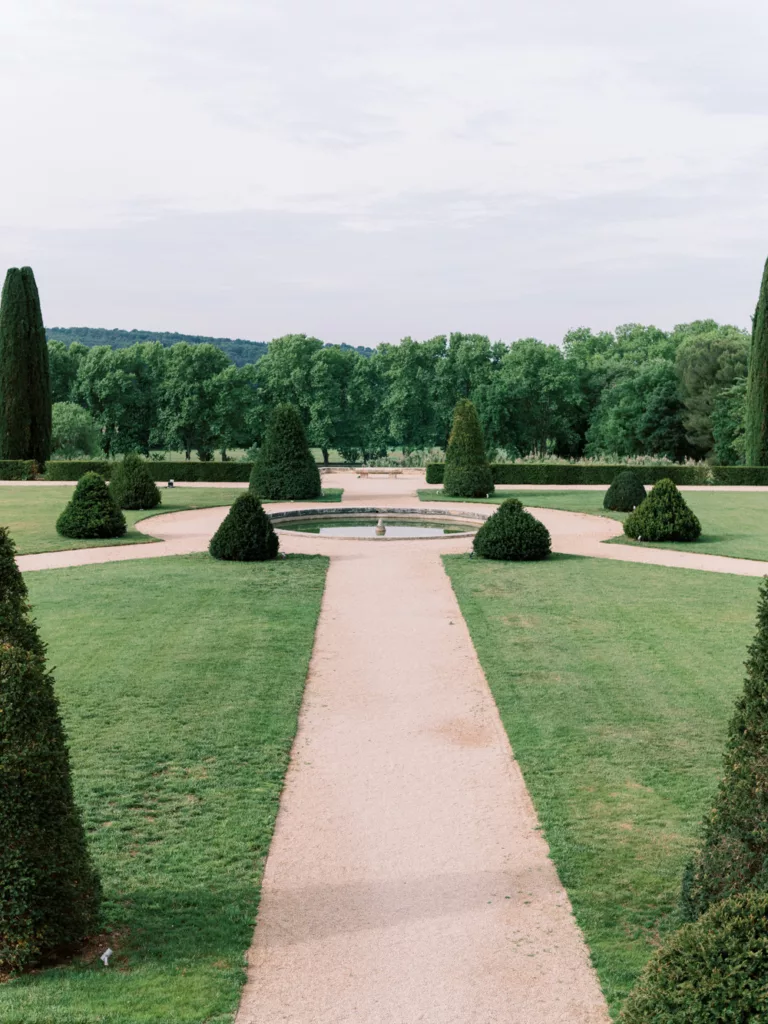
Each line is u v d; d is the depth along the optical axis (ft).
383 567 72.18
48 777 20.92
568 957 21.31
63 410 224.94
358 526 99.55
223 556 74.84
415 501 124.57
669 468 157.38
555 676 43.83
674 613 56.54
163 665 45.34
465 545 83.51
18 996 19.21
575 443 258.98
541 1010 19.25
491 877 25.27
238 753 34.35
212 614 56.03
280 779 32.17
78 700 40.06
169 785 31.45
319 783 31.99
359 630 52.90
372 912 23.41
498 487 152.66
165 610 57.06
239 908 23.56
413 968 20.84
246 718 38.04
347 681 43.65
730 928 15.37
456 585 64.90
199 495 131.75
